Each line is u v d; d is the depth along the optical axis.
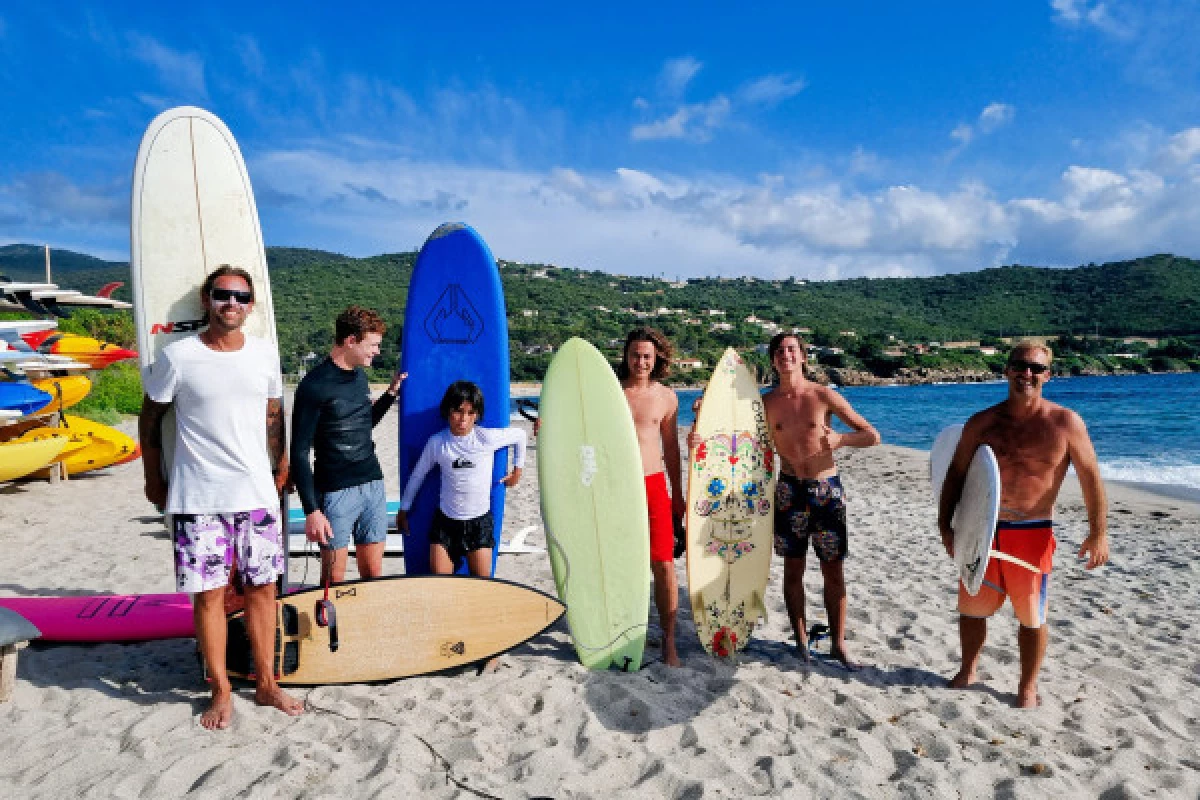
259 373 2.63
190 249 3.30
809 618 4.25
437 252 3.90
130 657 3.33
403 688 3.03
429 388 3.83
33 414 8.30
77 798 2.13
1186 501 10.19
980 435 3.05
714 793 2.27
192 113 3.35
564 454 3.64
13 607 3.65
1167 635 4.09
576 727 2.72
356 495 3.19
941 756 2.60
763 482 3.72
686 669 3.36
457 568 3.61
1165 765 2.54
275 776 2.24
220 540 2.61
